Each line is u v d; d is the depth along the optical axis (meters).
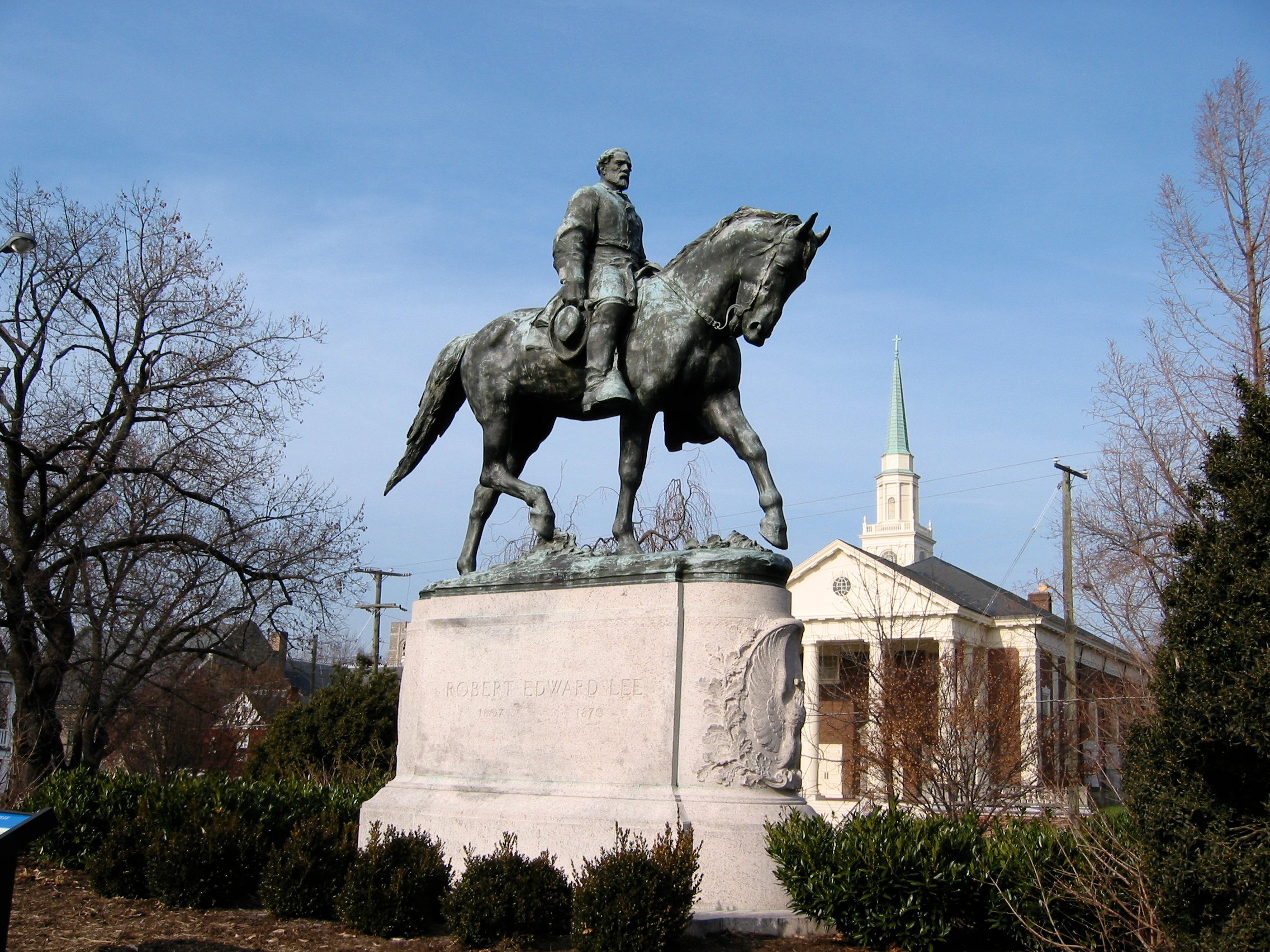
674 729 7.69
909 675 19.97
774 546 8.22
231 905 8.44
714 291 8.51
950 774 16.45
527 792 8.16
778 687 7.77
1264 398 5.99
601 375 8.45
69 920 7.83
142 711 26.16
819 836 7.26
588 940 6.60
